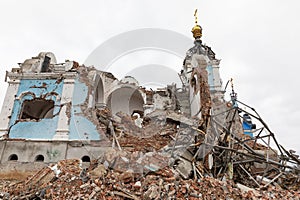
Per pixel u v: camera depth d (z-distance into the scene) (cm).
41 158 1269
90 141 1110
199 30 2477
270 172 1062
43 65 1669
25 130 1343
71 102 1343
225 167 956
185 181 706
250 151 1027
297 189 930
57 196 701
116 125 1252
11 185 911
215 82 1802
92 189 681
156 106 1747
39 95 1452
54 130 1316
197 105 1105
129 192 645
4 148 1291
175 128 1171
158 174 726
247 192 707
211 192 656
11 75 1523
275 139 1017
